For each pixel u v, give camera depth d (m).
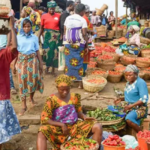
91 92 7.48
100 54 10.84
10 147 4.97
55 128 4.27
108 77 8.50
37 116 5.96
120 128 5.21
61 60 7.80
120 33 17.64
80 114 4.53
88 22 8.27
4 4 3.48
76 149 4.00
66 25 7.29
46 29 8.36
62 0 18.53
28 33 6.03
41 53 9.38
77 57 7.41
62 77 4.24
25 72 5.97
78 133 4.34
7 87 4.32
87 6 8.47
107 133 4.89
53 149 4.32
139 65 9.52
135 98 5.39
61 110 4.29
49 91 7.50
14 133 4.46
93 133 4.32
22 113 6.03
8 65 4.25
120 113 5.36
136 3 18.55
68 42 7.35
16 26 8.03
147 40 13.00
